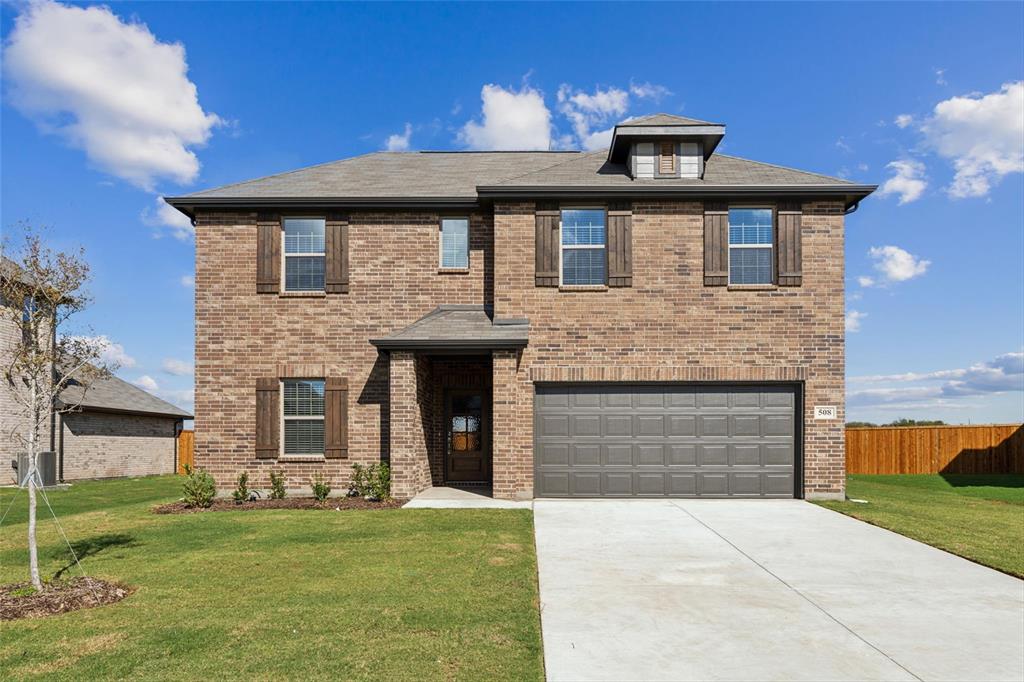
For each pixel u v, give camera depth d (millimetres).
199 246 14930
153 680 5023
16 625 6219
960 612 6781
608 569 8297
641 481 13922
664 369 13984
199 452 14695
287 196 14797
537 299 14188
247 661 5363
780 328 14047
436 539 9836
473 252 15109
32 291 7641
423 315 14961
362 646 5680
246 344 14836
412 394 13711
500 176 16578
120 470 25703
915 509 12922
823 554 9125
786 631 6207
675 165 14711
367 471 14023
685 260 14188
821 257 14102
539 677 5133
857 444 24875
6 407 20422
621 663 5445
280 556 8859
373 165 17562
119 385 27438
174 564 8484
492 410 14578
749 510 12469
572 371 14008
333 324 14883
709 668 5367
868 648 5809
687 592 7375
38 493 18234
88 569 8258
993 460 23531
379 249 15047
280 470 14641
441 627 6141
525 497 13695
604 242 14383
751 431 14008
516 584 7496
